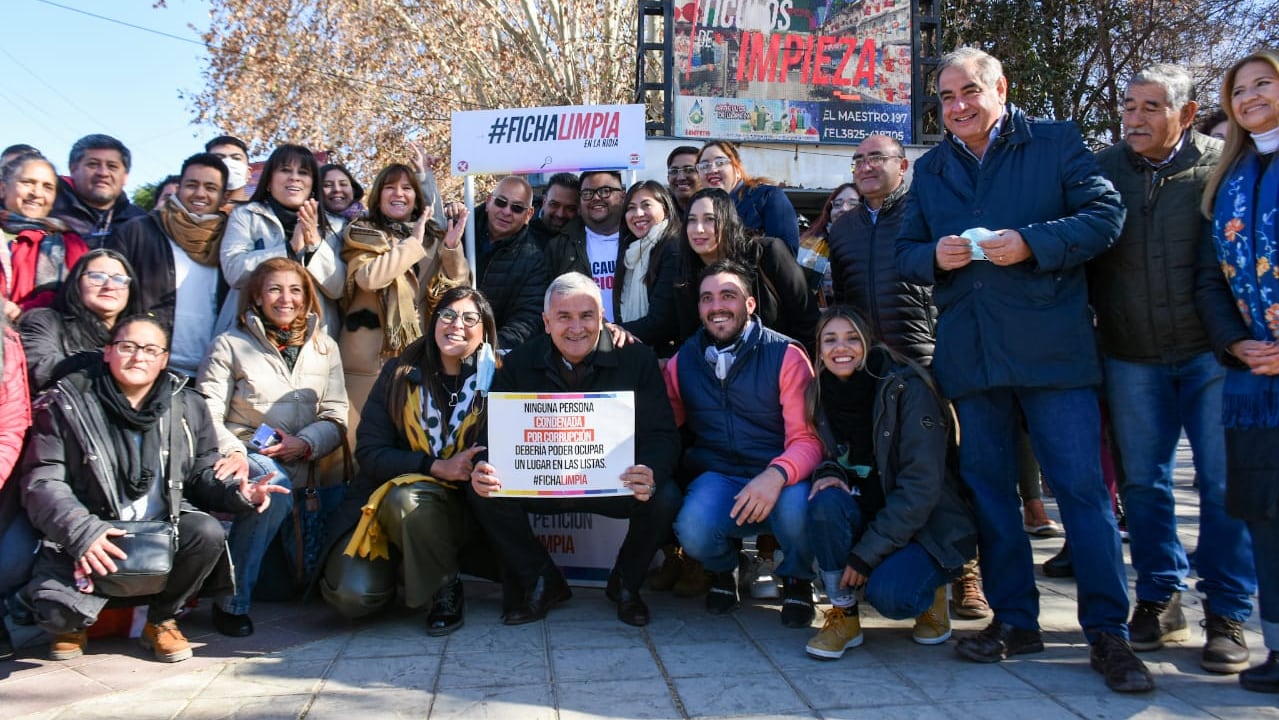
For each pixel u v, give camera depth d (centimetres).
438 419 416
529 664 344
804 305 459
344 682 328
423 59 1831
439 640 376
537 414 386
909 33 1131
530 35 1745
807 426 393
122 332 360
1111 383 362
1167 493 357
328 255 485
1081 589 336
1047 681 322
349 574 390
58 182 510
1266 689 307
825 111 1123
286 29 1898
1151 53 1491
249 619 394
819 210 1205
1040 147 338
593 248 557
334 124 1962
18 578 353
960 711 296
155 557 343
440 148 1920
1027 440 566
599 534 455
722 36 1106
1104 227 324
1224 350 313
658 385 412
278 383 438
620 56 1703
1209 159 342
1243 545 333
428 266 529
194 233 480
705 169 535
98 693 320
